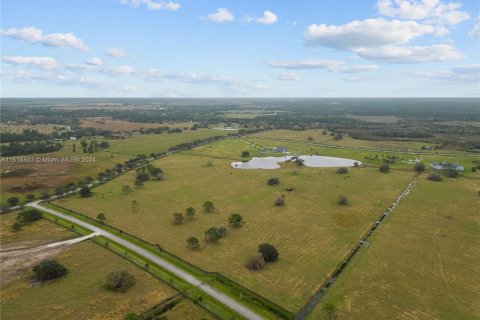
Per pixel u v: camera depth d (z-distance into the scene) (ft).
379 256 319.06
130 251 326.85
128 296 255.50
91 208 448.24
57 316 234.58
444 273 290.15
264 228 383.04
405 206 455.63
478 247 338.13
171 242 347.97
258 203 468.34
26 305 246.47
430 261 310.04
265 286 270.87
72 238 356.18
